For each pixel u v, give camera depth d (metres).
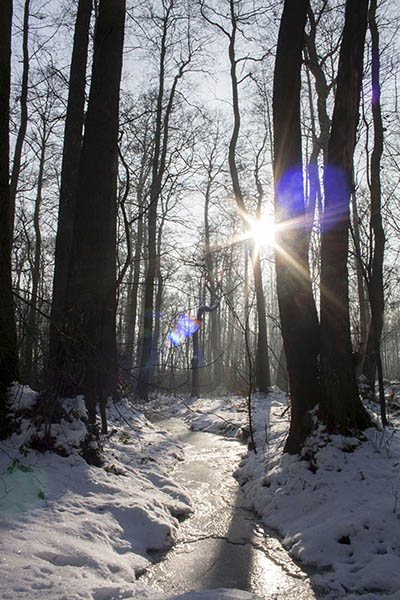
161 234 23.55
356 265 15.67
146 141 16.30
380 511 4.45
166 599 3.15
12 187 12.64
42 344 5.07
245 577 3.89
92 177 6.71
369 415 6.23
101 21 7.11
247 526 5.18
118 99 7.10
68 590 2.98
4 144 5.30
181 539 4.78
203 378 29.39
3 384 5.22
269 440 8.55
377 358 7.08
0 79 5.29
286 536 4.76
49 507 4.22
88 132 6.87
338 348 6.18
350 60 6.49
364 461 5.51
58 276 9.88
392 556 3.88
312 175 15.52
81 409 5.70
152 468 6.84
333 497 5.08
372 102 10.16
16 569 3.12
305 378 6.53
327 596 3.53
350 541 4.25
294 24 7.09
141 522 4.62
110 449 6.77
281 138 7.10
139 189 19.56
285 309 6.80
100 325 6.28
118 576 3.56
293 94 7.10
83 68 10.04
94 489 4.89
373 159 10.15
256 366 17.22
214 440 10.62
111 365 6.12
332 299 6.29
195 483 6.89
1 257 5.21
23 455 4.77
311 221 15.28
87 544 3.82
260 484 6.15
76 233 6.58
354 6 6.50
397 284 15.39
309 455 5.97
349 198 6.55
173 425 13.34
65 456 5.14
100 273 6.50
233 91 15.36
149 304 16.23
